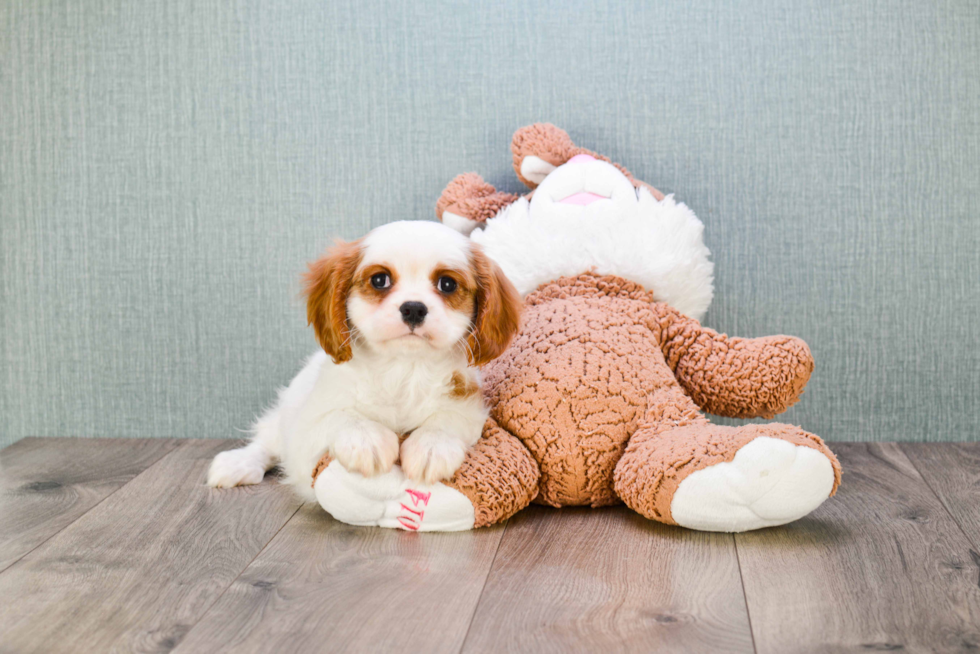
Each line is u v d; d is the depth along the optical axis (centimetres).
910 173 160
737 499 109
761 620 89
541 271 139
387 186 167
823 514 123
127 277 171
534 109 163
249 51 165
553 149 150
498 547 110
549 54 162
